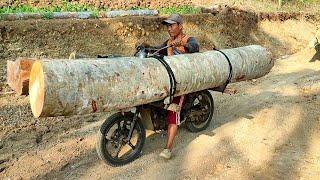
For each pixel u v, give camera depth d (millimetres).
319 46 12688
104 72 4219
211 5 14055
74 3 11000
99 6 11312
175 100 5250
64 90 3824
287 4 18297
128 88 4375
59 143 5547
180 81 4906
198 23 12133
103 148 4691
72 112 3988
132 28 10234
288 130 6207
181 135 5859
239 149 5539
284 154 5434
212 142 5688
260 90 8555
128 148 5297
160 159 5152
